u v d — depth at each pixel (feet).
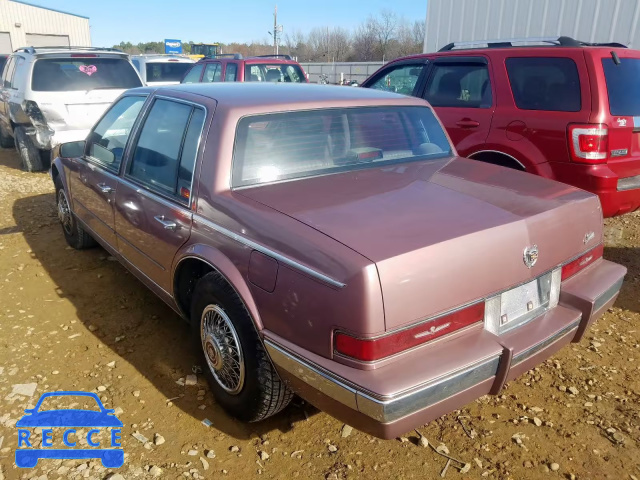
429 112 13.10
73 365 11.57
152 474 8.63
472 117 17.85
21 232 20.33
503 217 8.41
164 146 11.39
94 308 14.17
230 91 11.26
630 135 15.66
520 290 8.58
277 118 10.43
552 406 10.42
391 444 9.40
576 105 15.49
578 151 15.31
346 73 90.89
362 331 6.96
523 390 10.93
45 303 14.42
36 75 27.37
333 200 9.02
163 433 9.58
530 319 8.84
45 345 12.34
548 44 19.52
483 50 18.03
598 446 9.35
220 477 8.63
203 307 9.86
